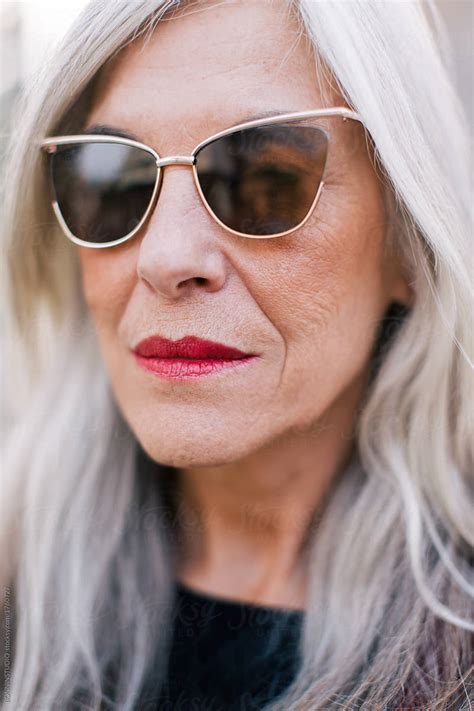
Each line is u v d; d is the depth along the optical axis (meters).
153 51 0.74
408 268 0.84
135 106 0.75
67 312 1.01
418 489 0.87
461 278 0.81
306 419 0.80
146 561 0.94
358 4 0.76
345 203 0.75
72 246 0.95
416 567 0.83
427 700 0.76
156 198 0.74
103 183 0.77
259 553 0.91
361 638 0.82
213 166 0.73
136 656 0.88
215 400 0.75
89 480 0.99
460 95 1.03
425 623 0.81
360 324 0.81
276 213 0.73
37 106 0.82
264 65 0.72
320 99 0.74
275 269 0.74
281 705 0.80
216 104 0.72
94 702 0.85
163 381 0.76
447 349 0.85
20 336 1.04
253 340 0.75
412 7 0.85
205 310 0.74
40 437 1.03
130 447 0.99
